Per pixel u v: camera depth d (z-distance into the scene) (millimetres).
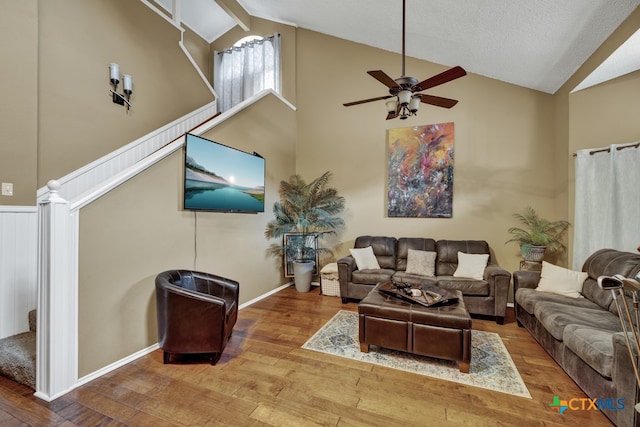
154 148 4141
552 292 3061
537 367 2441
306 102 5387
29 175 2732
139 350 2611
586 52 3102
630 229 3025
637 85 3211
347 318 3537
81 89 3289
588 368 1986
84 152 3309
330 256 5172
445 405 1948
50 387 1976
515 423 1778
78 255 2152
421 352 2457
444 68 4508
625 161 3070
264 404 1947
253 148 4250
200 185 3215
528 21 2889
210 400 1985
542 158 4090
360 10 3904
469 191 4402
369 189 4957
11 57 2623
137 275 2600
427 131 4598
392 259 4434
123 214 2486
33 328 2621
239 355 2617
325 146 5254
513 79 4109
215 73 6098
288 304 4098
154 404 1939
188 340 2398
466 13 3090
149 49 4152
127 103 3805
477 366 2453
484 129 4344
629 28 2539
